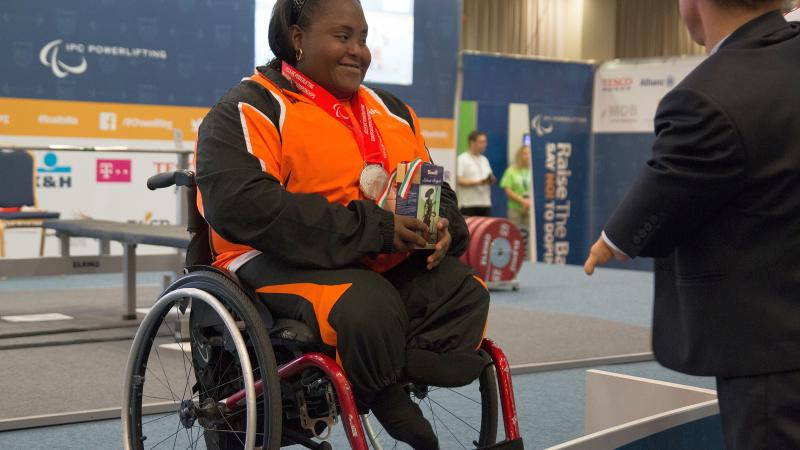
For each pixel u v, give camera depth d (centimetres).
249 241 199
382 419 195
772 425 159
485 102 1007
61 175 803
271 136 208
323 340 192
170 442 302
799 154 158
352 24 218
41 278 805
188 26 851
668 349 175
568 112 1062
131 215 837
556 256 1070
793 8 210
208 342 220
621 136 1055
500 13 1375
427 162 221
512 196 1042
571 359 458
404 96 956
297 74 219
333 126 214
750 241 161
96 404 346
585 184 1080
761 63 161
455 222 222
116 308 594
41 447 299
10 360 427
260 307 202
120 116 826
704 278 165
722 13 170
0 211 705
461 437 317
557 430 334
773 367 159
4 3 775
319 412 215
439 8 970
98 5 812
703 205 161
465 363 201
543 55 1410
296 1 218
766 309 160
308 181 211
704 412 242
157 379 386
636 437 222
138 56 831
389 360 192
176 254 546
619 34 1466
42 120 794
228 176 201
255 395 199
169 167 852
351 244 200
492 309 640
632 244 166
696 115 159
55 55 796
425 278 212
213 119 210
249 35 877
